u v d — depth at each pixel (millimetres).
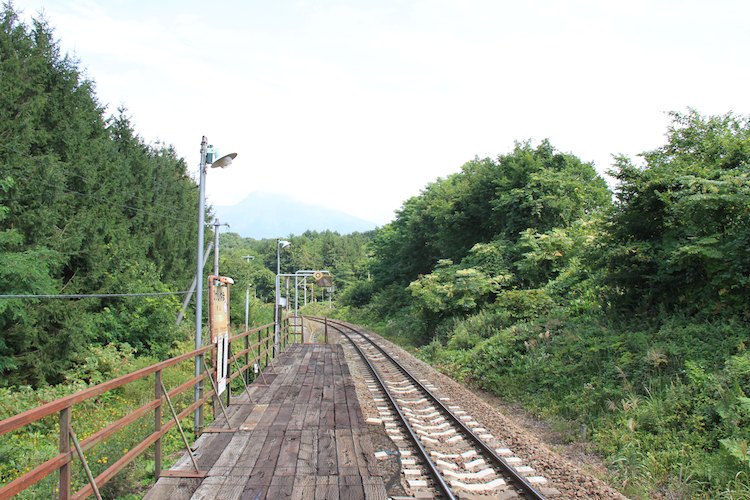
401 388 13703
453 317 23438
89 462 6180
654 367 10109
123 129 23750
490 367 15539
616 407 9789
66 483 3600
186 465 5836
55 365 12461
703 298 11172
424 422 9992
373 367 17000
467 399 12070
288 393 10219
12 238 10820
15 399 9711
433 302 24422
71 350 12758
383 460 7094
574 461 8500
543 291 19109
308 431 7305
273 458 6098
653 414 8820
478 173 30359
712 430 8016
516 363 14547
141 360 14156
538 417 11367
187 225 28938
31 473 3137
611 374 10922
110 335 15117
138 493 5711
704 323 10578
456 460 7500
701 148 14445
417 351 23531
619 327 12945
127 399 11102
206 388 8133
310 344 21453
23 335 11555
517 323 18406
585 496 6129
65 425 3609
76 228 14820
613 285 13695
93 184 16812
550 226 23422
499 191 26422
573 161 27297
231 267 36594
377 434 8516
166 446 7535
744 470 6863
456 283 23078
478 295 22359
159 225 24656
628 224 13188
